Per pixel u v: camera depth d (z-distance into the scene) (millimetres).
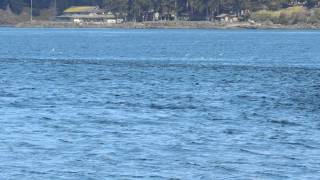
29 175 75250
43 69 196875
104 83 159250
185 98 132500
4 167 77875
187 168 78438
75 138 92250
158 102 126500
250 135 95188
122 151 85375
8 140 90500
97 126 100938
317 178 75125
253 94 139875
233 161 81375
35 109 116625
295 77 178500
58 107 119312
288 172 77250
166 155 83688
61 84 156250
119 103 124875
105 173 76250
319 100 131250
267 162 81062
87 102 125875
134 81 164750
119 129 98688
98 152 84750
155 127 100625
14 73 182750
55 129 98375
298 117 110312
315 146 88812
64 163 79812
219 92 143000
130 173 76375
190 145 88812
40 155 83062
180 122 105125
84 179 74188
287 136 94750
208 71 195625
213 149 86812
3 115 110000
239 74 186250
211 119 108125
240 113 114250
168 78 173250
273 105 123750
